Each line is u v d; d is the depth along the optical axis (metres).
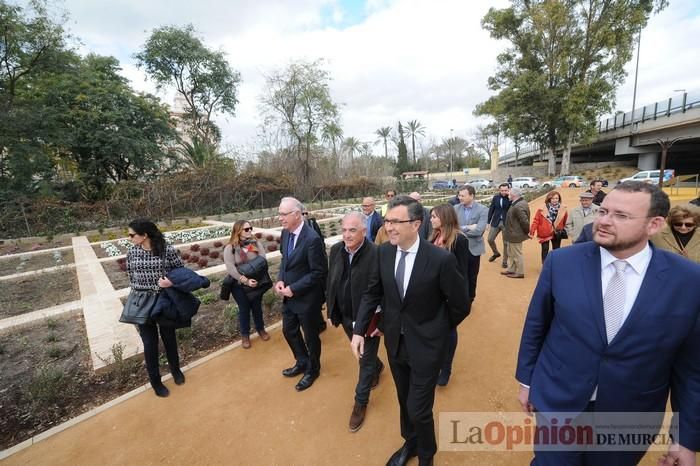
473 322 4.27
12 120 14.80
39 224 14.37
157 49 24.67
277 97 27.58
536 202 18.06
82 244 11.59
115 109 19.08
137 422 2.68
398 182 35.19
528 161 64.31
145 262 2.79
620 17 27.58
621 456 1.39
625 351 1.27
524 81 28.84
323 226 13.02
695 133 23.62
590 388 1.35
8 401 2.97
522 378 1.64
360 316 2.21
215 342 3.96
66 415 2.79
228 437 2.50
